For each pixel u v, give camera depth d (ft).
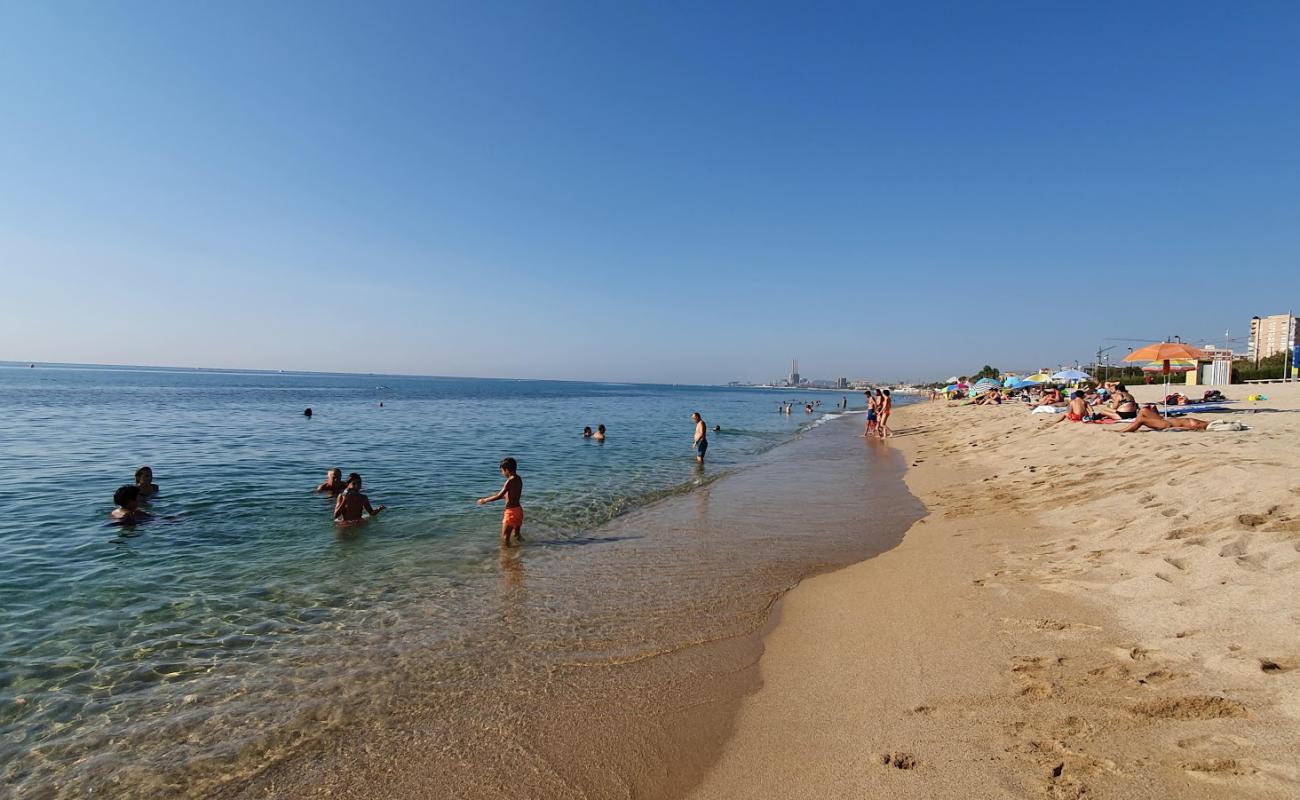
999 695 13.26
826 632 18.88
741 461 68.28
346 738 13.88
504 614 21.62
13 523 33.65
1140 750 10.51
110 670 17.22
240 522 35.09
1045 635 15.88
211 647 18.81
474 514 38.45
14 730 14.25
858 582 23.70
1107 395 86.43
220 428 95.91
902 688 14.35
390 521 36.24
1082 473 37.73
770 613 21.30
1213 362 119.14
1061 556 22.25
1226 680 11.96
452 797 11.69
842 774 11.36
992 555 24.30
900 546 29.07
